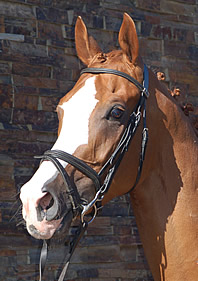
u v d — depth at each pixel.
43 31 3.44
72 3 3.61
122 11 3.82
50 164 1.90
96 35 3.68
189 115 2.42
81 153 1.90
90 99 1.96
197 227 2.14
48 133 3.36
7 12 3.32
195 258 2.11
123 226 3.50
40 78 3.38
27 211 1.81
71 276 3.25
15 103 3.26
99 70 2.05
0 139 3.16
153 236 2.19
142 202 2.21
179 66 4.03
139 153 2.09
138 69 2.09
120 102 1.97
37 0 3.44
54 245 2.04
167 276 2.14
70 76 3.53
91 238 3.37
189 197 2.17
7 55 3.27
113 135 1.96
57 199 1.83
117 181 2.08
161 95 2.20
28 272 3.13
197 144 2.28
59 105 2.02
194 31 4.18
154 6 3.97
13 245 3.10
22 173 3.21
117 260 3.45
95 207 2.00
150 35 3.92
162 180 2.18
